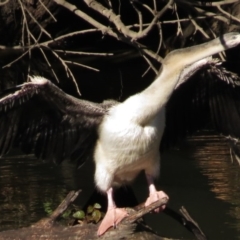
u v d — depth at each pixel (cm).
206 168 1441
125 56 2700
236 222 1148
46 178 1383
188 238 1089
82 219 1035
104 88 2322
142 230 986
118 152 966
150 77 2455
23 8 1466
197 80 1025
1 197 1273
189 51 942
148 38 2405
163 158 1518
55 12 2266
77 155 1012
